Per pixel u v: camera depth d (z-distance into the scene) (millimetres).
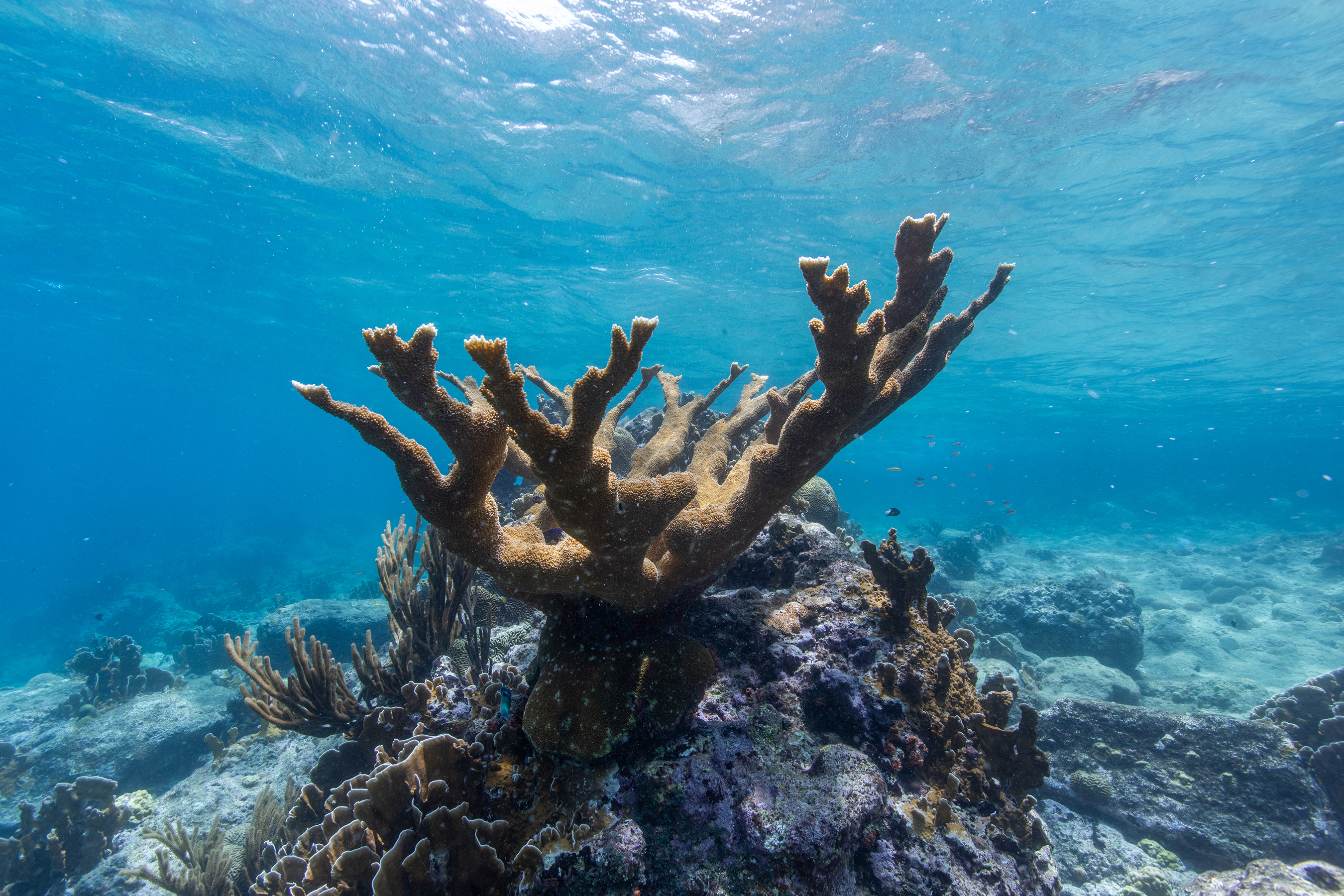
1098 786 6047
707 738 2994
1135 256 16172
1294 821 5332
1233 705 10094
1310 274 17094
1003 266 3672
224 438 114688
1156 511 48812
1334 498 61656
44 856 6523
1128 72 10391
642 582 2707
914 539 28547
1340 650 13617
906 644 3656
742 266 17469
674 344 24891
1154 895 5203
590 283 19797
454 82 11836
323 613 13000
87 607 29047
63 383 62125
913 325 2801
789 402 4062
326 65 11805
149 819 7137
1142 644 13109
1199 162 12461
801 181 13492
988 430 46375
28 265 25422
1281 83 10438
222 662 14914
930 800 3139
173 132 14641
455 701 3920
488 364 1846
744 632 3701
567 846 2619
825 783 2707
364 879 2641
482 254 18688
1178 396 33906
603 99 11922
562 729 2820
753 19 10062
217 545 42000
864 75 10719
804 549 4371
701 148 12758
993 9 9477
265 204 17516
